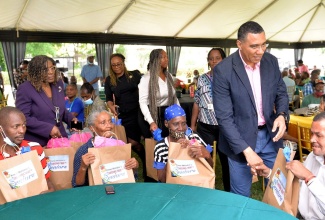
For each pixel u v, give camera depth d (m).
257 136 1.99
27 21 7.77
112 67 3.34
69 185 2.26
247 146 1.87
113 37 9.56
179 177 1.91
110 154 1.84
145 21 8.75
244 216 1.33
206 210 1.40
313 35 13.05
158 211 1.40
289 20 10.73
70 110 4.01
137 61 14.03
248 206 1.43
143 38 10.10
